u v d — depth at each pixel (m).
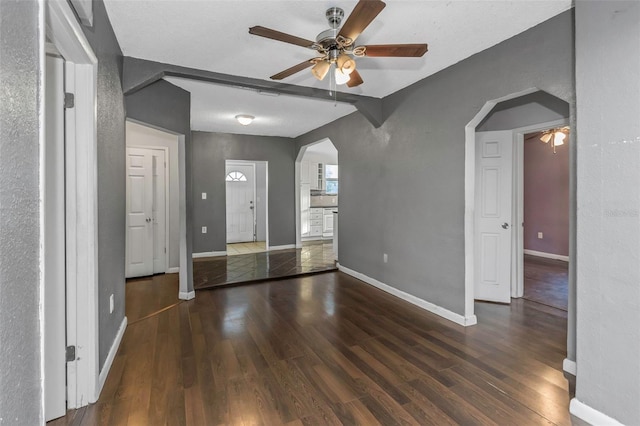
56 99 1.75
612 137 1.65
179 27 2.36
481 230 3.74
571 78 2.18
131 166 4.68
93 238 1.87
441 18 2.26
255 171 8.47
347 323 3.10
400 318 3.23
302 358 2.43
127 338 2.76
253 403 1.90
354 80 2.63
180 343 2.67
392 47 2.08
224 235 6.52
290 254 6.54
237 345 2.64
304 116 5.07
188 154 3.83
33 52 0.75
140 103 3.10
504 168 3.61
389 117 3.97
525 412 1.82
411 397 1.96
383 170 4.14
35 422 0.75
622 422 1.62
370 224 4.45
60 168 1.79
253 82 3.36
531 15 2.24
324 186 9.20
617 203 1.64
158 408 1.85
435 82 3.28
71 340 1.84
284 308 3.51
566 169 5.89
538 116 3.40
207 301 3.74
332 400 1.93
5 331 0.62
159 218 4.95
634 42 1.56
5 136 0.62
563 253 5.96
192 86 3.65
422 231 3.53
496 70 2.66
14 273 0.66
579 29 1.78
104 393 1.99
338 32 1.99
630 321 1.60
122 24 2.31
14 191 0.66
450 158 3.15
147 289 4.19
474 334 2.86
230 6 2.10
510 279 3.67
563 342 2.70
